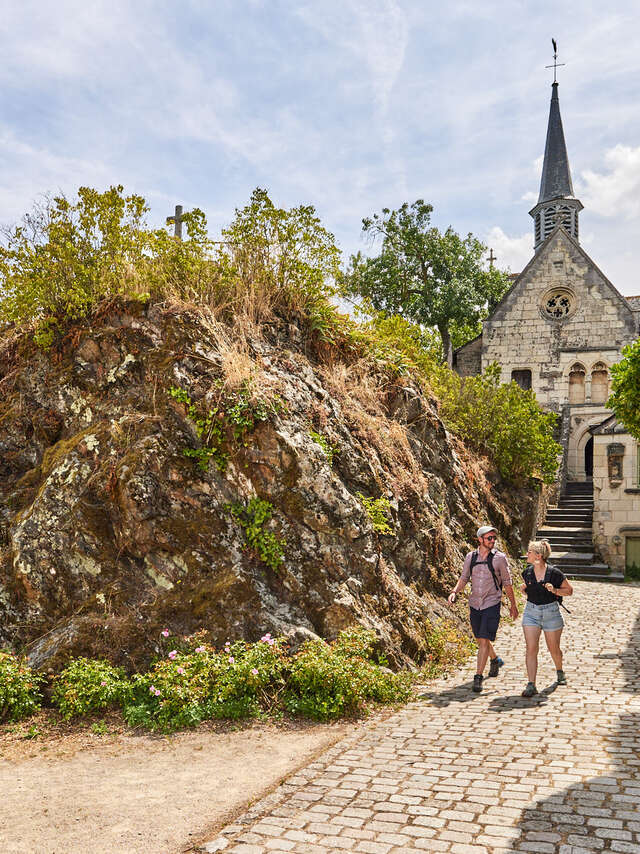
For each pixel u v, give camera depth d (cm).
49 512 704
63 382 813
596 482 1744
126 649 614
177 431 714
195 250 875
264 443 725
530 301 2698
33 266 810
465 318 2836
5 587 684
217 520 688
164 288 816
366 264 2803
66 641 614
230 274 898
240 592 648
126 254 848
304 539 708
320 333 987
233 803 387
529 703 596
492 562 688
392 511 870
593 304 2634
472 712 576
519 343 2691
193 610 639
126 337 794
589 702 589
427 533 957
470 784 407
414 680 689
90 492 702
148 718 541
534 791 392
